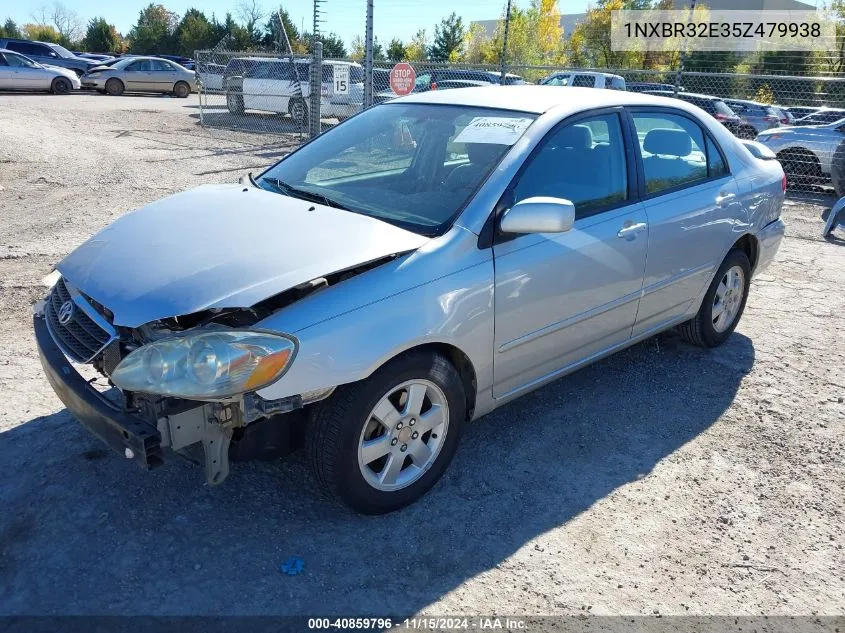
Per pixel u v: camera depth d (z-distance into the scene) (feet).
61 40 237.25
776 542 9.82
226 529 9.47
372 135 12.84
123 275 9.06
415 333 9.19
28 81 80.64
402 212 10.59
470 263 9.91
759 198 15.75
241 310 8.73
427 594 8.56
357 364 8.70
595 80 61.82
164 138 49.47
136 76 89.92
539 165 11.10
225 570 8.75
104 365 9.05
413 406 9.71
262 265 8.81
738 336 17.37
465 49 159.43
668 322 14.39
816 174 40.06
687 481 11.15
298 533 9.48
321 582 8.65
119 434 8.41
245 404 8.34
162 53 208.44
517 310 10.57
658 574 9.09
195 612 8.10
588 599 8.61
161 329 8.57
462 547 9.39
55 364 9.46
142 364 8.07
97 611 8.05
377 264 9.33
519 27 124.98
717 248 14.67
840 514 10.51
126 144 45.09
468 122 11.96
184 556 8.95
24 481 10.23
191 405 8.35
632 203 12.64
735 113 52.24
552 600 8.57
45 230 23.56
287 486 10.43
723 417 13.25
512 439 12.12
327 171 12.30
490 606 8.42
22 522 9.41
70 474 10.42
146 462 8.14
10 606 8.07
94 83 88.43
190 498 10.03
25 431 11.47
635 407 13.47
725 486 11.08
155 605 8.17
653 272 13.12
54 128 49.32
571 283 11.33
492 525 9.87
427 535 9.59
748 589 8.91
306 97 56.18
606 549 9.51
